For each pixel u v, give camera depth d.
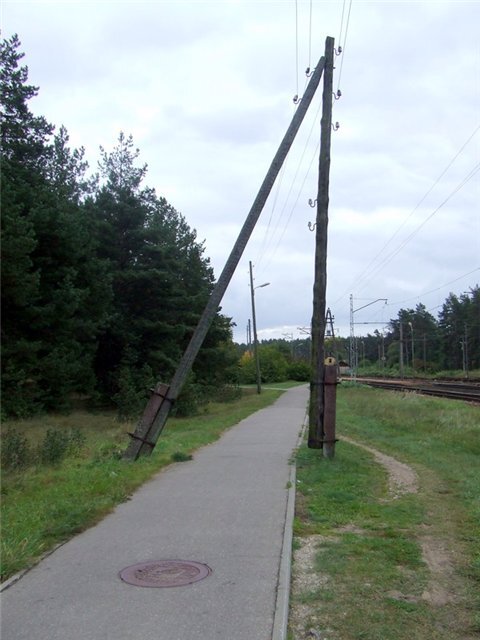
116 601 4.87
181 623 4.46
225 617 4.56
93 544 6.47
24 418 22.83
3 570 5.51
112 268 31.25
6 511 7.66
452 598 5.13
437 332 125.62
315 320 14.09
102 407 31.20
